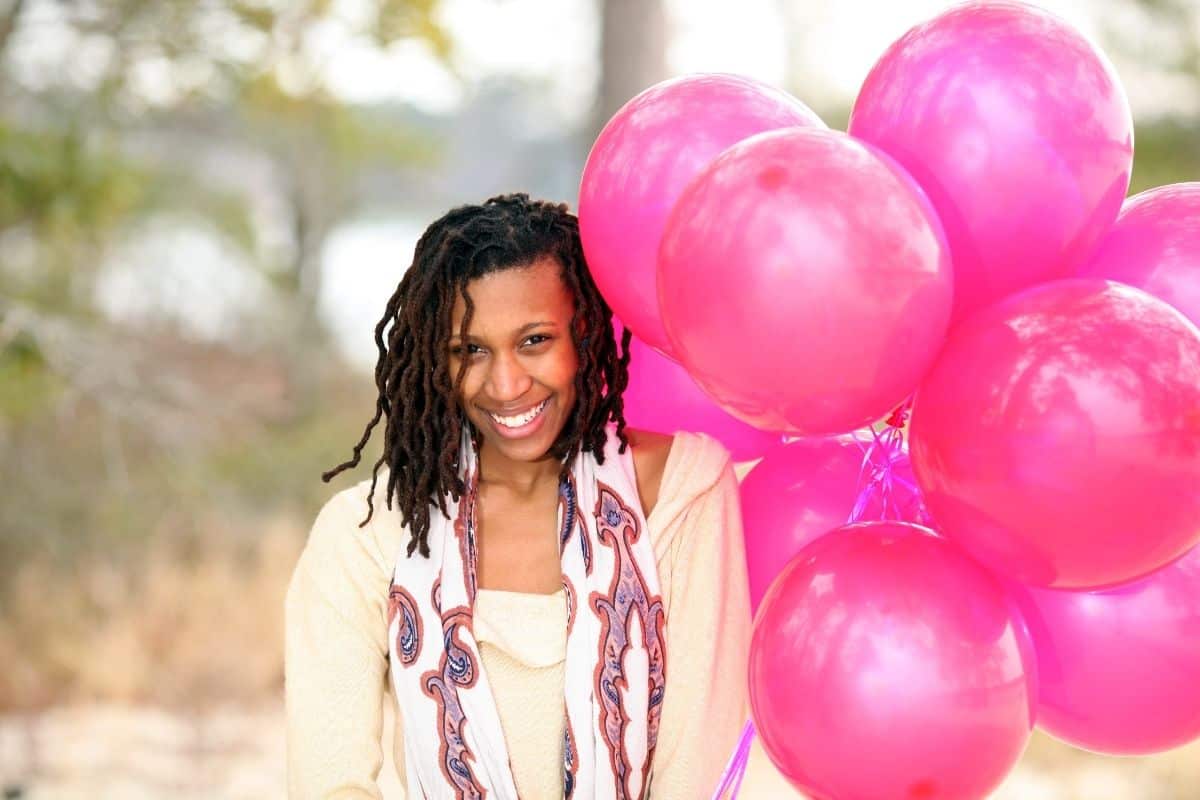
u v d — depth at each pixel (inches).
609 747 70.3
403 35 327.3
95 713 238.7
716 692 73.0
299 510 318.7
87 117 301.6
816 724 63.5
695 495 73.6
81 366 273.6
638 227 66.6
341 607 72.9
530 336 68.8
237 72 323.9
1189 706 67.1
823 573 65.1
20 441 288.8
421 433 71.8
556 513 74.2
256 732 233.5
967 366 60.3
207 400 323.9
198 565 286.4
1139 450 57.0
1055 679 67.9
